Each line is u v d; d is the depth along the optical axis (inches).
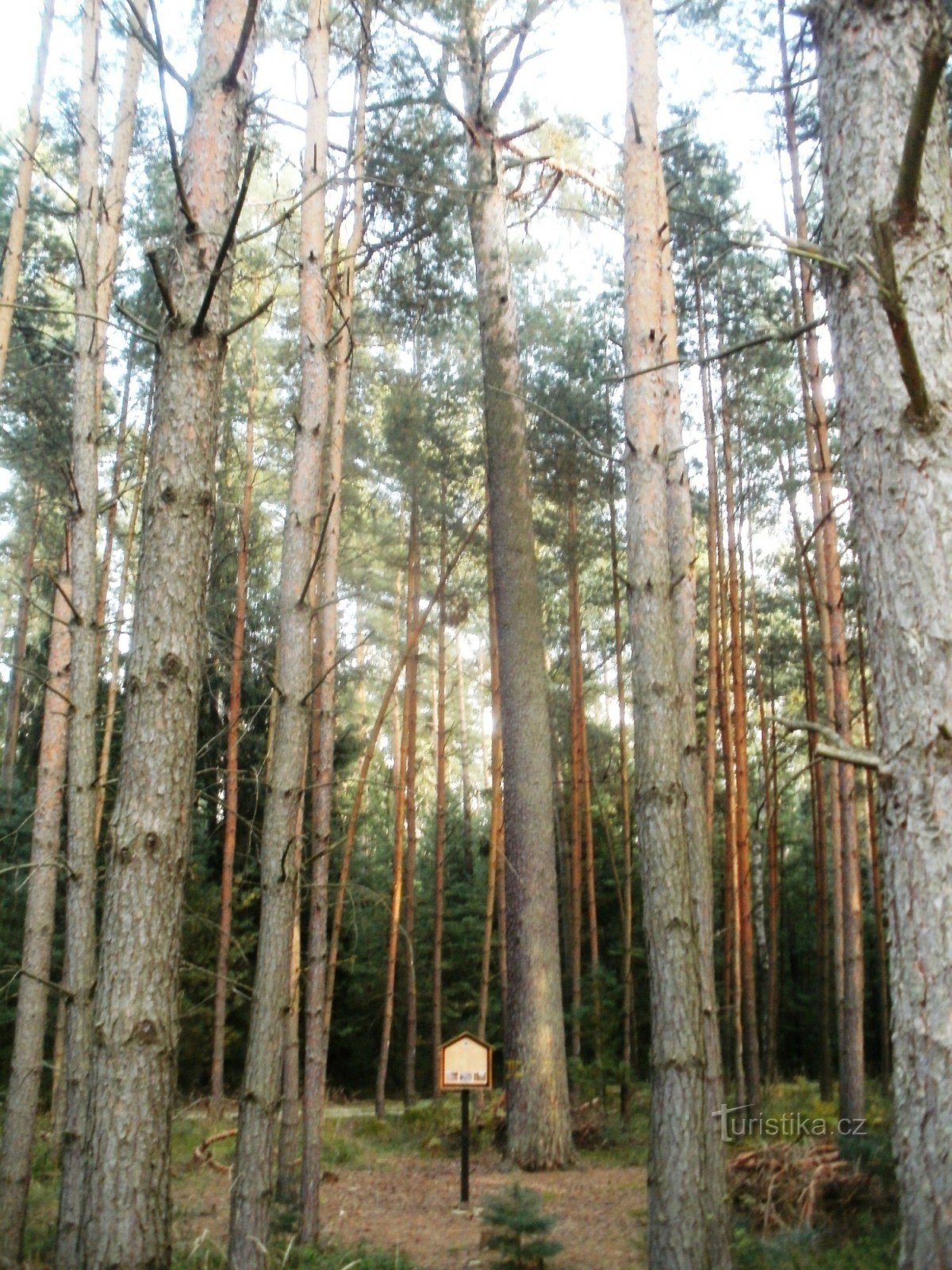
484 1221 316.5
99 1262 177.5
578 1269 312.5
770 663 944.3
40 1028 338.3
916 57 165.5
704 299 646.5
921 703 146.2
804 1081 867.4
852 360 161.2
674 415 372.2
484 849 1072.8
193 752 205.0
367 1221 390.0
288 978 266.1
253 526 850.1
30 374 551.5
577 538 800.9
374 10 466.6
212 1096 694.5
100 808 468.1
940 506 150.3
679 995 247.1
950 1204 133.6
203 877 855.1
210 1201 424.2
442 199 540.4
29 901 355.3
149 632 203.2
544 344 760.3
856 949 492.4
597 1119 596.4
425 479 758.5
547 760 545.3
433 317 626.8
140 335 215.9
